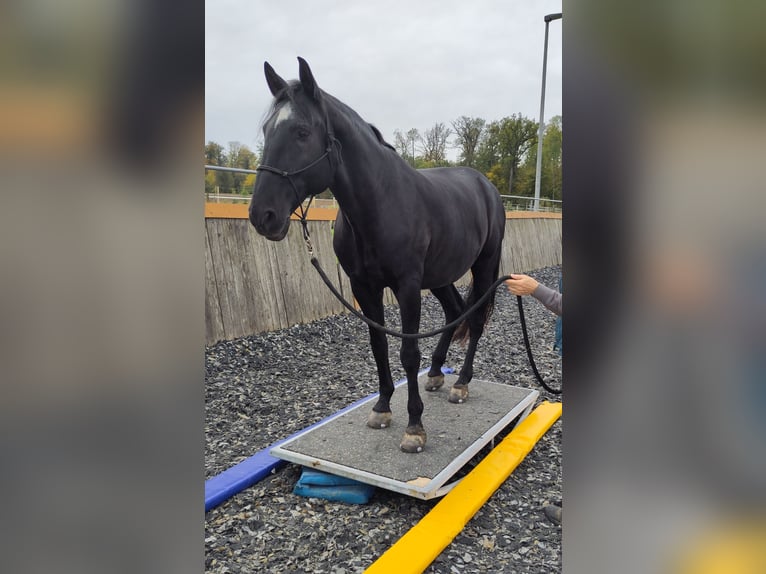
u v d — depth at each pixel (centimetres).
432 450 250
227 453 281
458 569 186
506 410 300
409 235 242
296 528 213
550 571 185
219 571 185
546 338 577
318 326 568
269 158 207
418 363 249
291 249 568
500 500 234
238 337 491
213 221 489
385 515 223
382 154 239
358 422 283
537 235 1284
